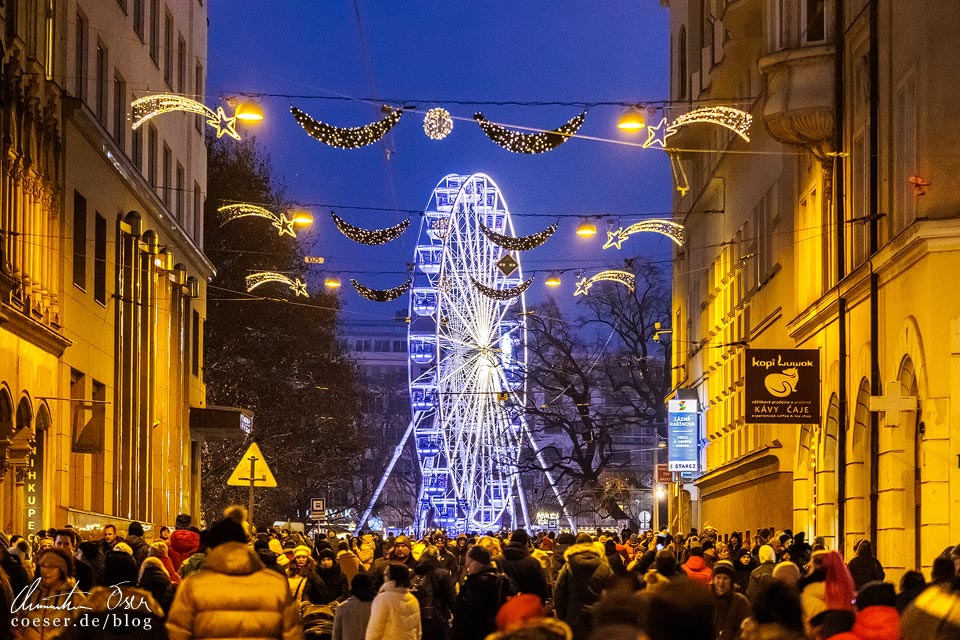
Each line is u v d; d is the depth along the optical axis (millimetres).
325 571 20406
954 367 25938
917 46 27984
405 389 171500
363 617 16188
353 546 31469
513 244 40094
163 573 16453
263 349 72250
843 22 33844
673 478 61625
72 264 37688
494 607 17609
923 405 27047
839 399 33531
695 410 56406
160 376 49500
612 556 22344
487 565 17781
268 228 74000
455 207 78562
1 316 28625
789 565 14094
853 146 33469
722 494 53125
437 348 80438
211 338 71875
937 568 14016
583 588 17562
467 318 79812
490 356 79938
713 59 48500
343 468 75438
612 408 118812
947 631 8359
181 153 54594
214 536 11523
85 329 39125
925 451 26625
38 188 34438
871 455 30688
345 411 74812
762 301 45094
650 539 37656
